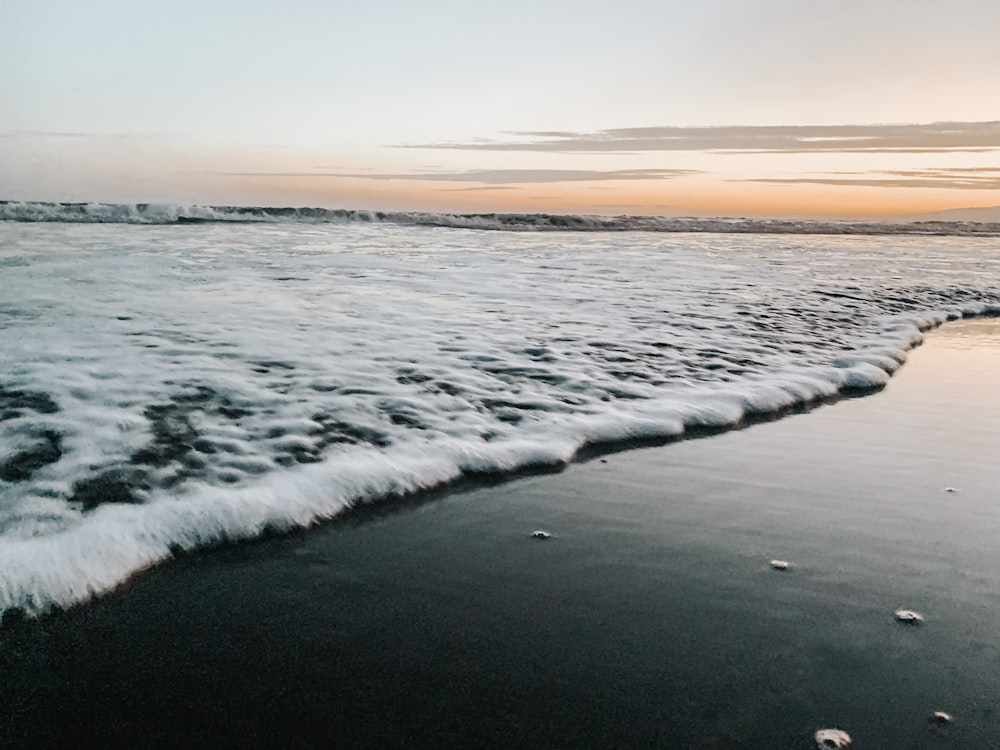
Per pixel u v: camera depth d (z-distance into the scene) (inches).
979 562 145.4
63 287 417.1
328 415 217.0
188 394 227.8
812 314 434.6
